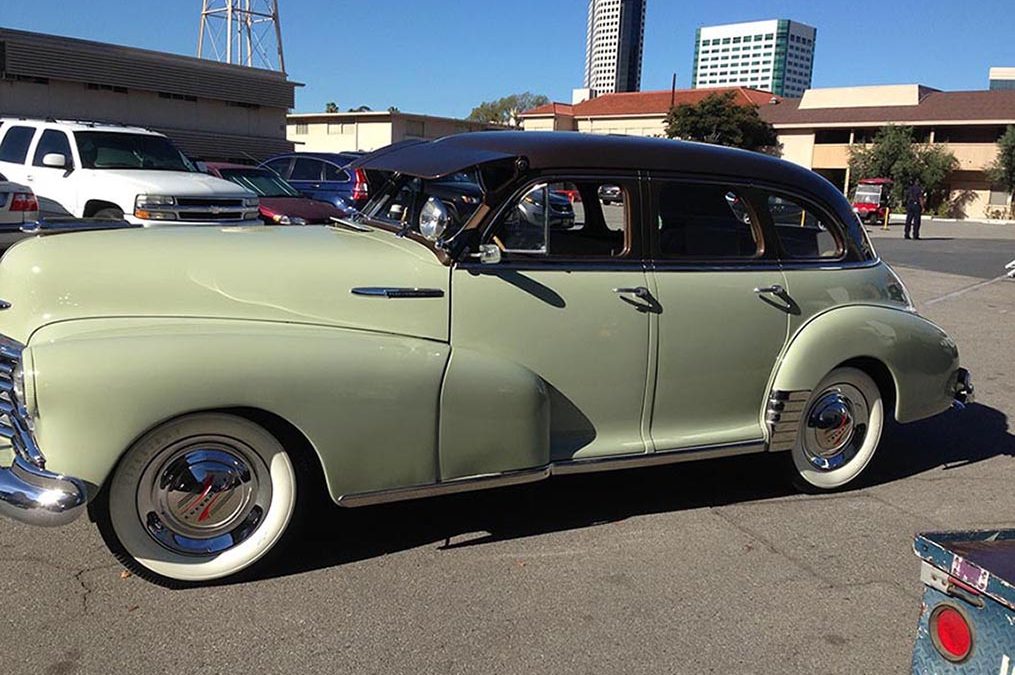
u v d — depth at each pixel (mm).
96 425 2889
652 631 3135
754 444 4262
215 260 3408
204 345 3039
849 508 4430
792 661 2990
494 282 3605
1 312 3334
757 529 4098
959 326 9992
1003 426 6094
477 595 3328
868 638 3158
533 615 3201
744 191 4211
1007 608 1789
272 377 3080
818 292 4375
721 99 54938
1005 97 53438
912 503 4535
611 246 3982
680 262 4039
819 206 4461
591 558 3703
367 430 3281
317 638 2977
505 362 3607
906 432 5887
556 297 3717
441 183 3820
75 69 28891
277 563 3486
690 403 4125
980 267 16984
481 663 2885
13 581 3258
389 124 48438
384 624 3088
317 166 15031
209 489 3213
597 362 3848
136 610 3094
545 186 3729
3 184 9180
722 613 3285
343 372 3203
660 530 4031
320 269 3430
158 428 3041
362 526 3902
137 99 31531
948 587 1938
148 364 2932
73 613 3053
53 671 2719
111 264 3332
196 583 3256
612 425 3973
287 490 3314
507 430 3572
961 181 52812
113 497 3059
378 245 3703
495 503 4250
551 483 4566
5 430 3197
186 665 2787
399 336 3455
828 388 4477
